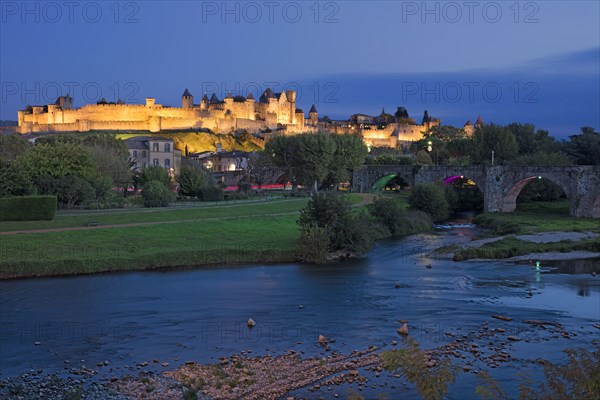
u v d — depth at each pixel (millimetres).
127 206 111750
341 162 164125
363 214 100062
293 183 174875
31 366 36031
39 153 107875
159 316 48344
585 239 93500
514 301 53781
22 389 31516
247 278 64562
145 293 56625
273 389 32375
